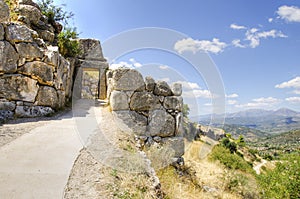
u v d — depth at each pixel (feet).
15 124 16.15
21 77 19.02
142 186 9.51
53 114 20.80
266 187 21.58
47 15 35.58
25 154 10.59
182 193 12.62
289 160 22.09
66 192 7.54
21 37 19.58
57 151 11.37
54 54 22.06
